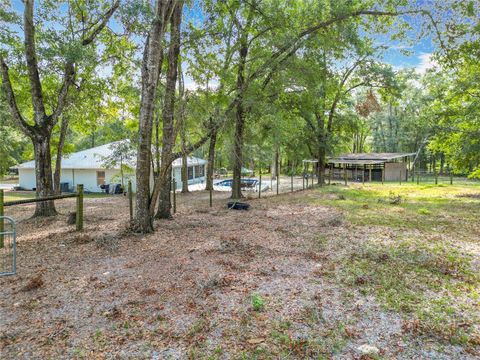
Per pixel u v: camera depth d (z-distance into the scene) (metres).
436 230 8.85
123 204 16.41
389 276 5.25
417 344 3.34
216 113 10.17
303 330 3.61
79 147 42.19
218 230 8.88
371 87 22.11
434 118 17.45
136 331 3.59
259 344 3.34
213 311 4.04
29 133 11.55
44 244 7.49
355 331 3.59
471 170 18.20
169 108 9.07
